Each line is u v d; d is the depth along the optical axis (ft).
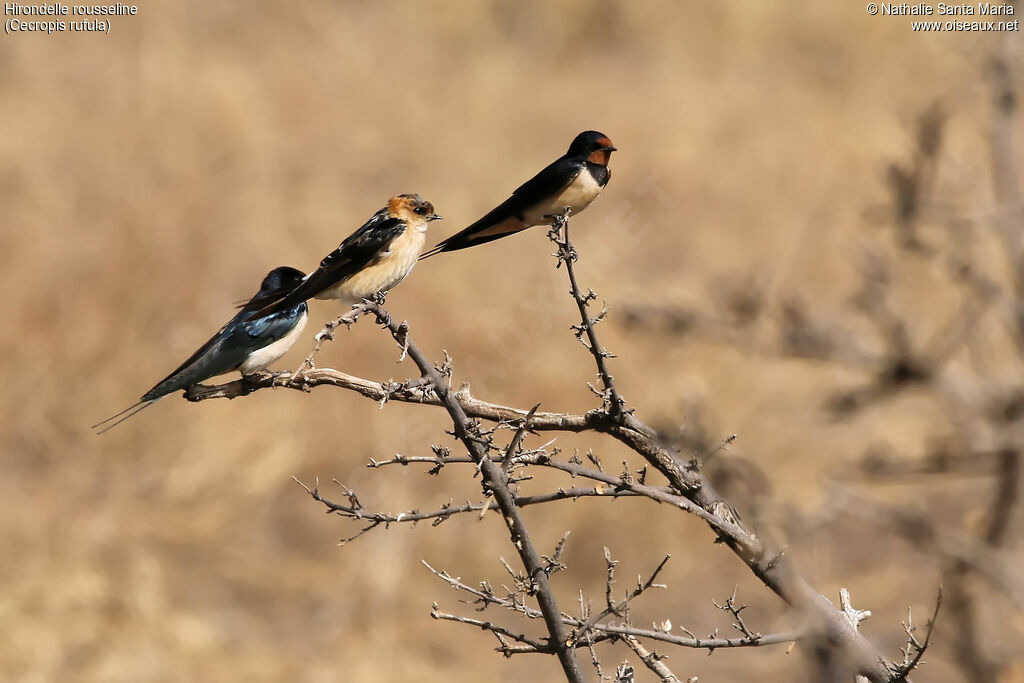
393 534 45.01
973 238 31.09
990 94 31.40
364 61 84.99
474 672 40.63
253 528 46.16
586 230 63.26
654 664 17.44
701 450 18.58
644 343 49.88
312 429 48.70
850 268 57.11
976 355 31.78
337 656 40.78
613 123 78.74
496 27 96.48
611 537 45.65
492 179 71.51
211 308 55.52
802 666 37.42
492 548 45.03
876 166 66.49
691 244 63.52
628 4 95.81
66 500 46.34
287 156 70.74
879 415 45.34
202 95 74.95
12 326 51.70
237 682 38.83
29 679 37.70
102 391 50.42
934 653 38.37
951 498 46.65
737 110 79.97
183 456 47.98
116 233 57.11
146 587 41.93
